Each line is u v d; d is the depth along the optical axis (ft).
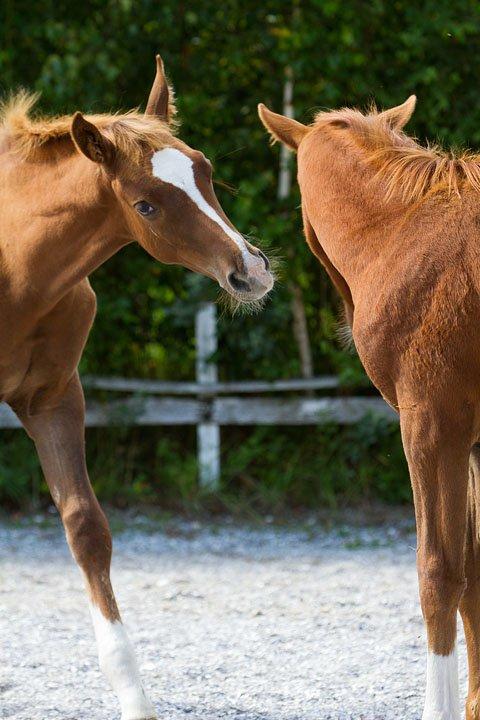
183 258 17.76
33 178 18.98
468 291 16.28
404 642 23.75
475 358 16.24
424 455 16.49
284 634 24.77
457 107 41.93
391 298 16.88
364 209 18.07
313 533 38.52
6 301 19.29
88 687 20.98
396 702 19.62
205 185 17.62
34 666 22.44
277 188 43.52
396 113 19.81
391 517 40.34
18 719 19.01
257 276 16.96
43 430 20.20
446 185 17.28
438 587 16.26
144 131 17.71
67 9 42.11
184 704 19.80
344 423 42.37
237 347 43.42
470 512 18.08
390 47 41.75
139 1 41.29
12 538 37.73
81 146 17.63
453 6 40.86
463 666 21.80
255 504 42.04
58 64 40.42
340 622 25.76
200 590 29.89
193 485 41.93
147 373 44.29
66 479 19.80
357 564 33.24
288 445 43.09
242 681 21.20
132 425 42.50
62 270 18.88
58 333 19.81
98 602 18.89
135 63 42.16
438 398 16.37
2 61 41.60
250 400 42.57
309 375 43.09
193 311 42.14
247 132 42.42
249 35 41.91
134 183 17.52
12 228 19.03
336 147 18.94
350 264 18.10
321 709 19.35
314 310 44.16
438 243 16.75
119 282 43.24
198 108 42.09
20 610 27.58
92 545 19.13
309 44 40.96
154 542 37.11
